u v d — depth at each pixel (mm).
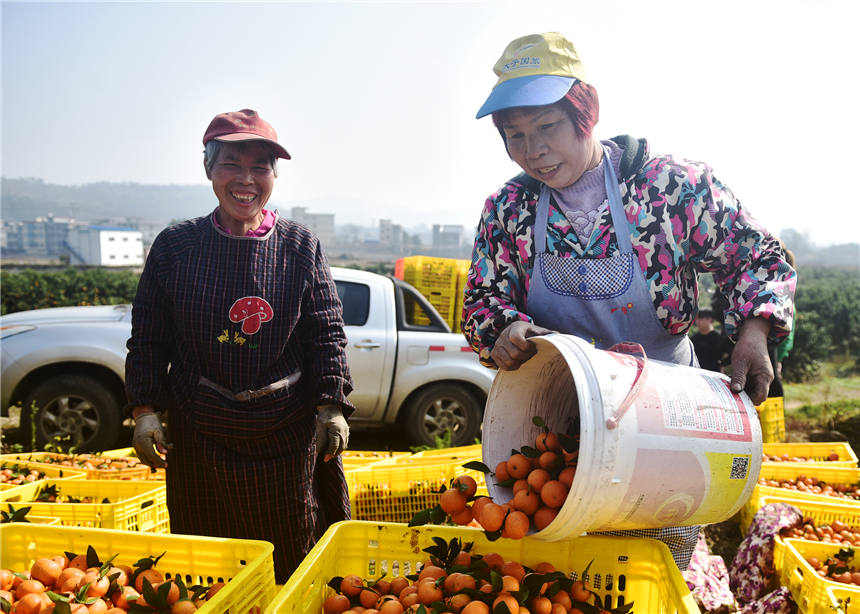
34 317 5930
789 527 3549
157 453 2424
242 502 2461
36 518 2861
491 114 2176
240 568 1972
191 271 2438
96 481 3525
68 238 137875
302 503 2547
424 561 2100
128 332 5820
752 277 2064
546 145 2039
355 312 6371
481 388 6496
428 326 6566
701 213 2074
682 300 2176
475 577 1940
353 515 3623
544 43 1979
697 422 1754
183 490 2520
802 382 15000
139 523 3150
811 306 22516
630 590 2016
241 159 2400
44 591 1879
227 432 2420
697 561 3271
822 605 2729
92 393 5723
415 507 3727
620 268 2123
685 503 1751
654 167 2104
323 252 2707
